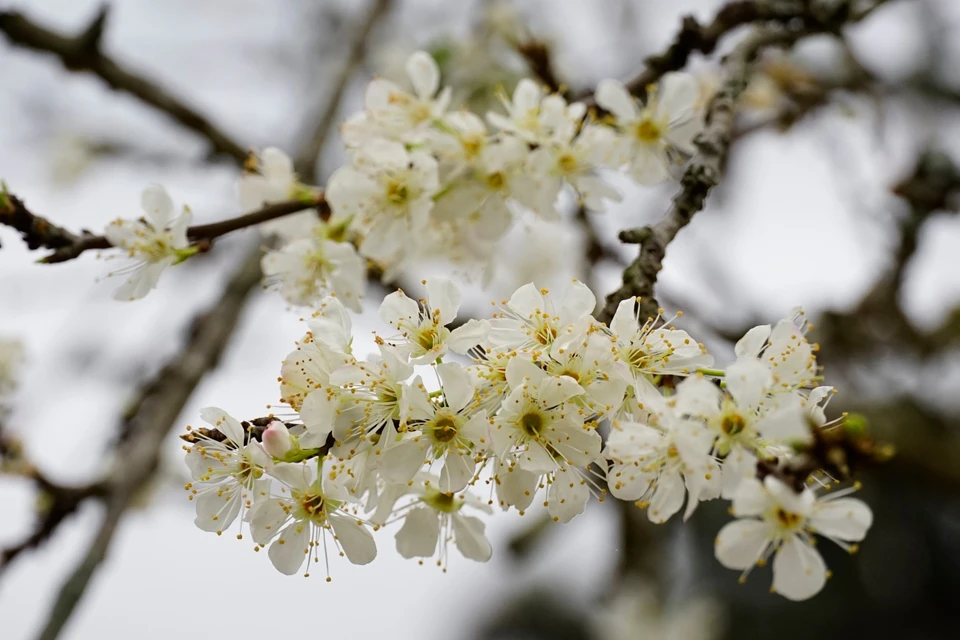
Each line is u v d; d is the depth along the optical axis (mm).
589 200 558
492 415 492
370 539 495
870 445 465
